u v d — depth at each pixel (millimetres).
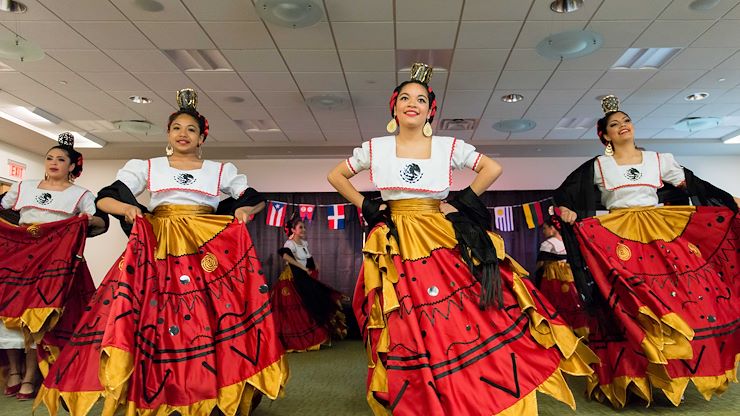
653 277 2689
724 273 2795
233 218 2498
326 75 6250
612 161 3014
